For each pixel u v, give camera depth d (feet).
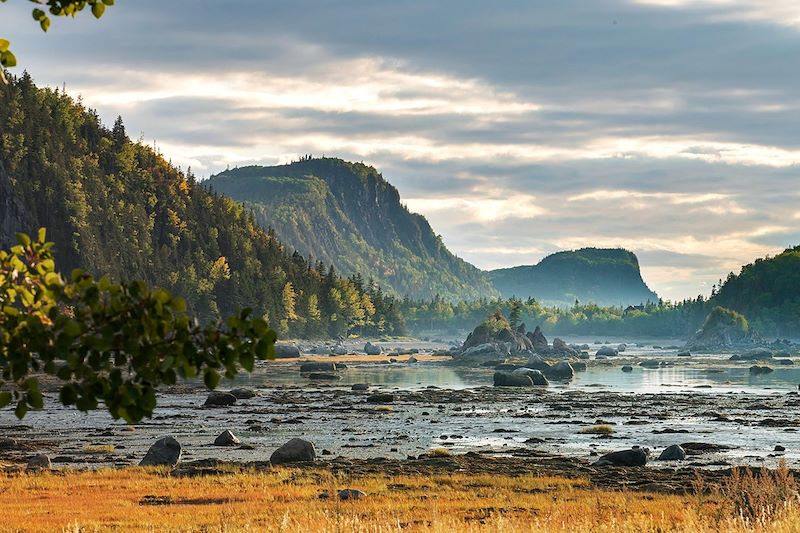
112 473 160.56
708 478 157.58
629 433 238.07
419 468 172.04
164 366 23.84
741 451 202.08
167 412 294.66
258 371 575.38
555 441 220.84
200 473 161.58
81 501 129.29
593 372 581.94
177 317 24.38
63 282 24.07
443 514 113.09
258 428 245.65
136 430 242.78
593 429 241.76
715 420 271.90
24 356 23.94
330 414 291.58
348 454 197.88
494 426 256.93
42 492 138.51
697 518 83.05
